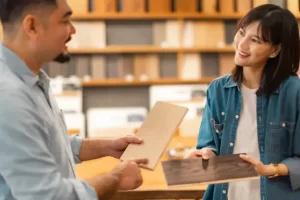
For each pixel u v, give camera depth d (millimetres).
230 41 5242
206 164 1534
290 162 1586
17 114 1094
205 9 5098
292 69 1635
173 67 5242
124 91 5297
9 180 1083
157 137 1553
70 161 1381
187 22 5125
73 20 5000
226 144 1709
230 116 1720
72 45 4973
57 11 1191
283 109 1625
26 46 1200
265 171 1530
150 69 5152
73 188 1163
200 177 1438
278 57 1627
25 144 1091
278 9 1598
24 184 1084
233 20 5238
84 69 5070
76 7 4965
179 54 5113
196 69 5168
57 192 1117
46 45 1206
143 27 5191
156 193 2004
